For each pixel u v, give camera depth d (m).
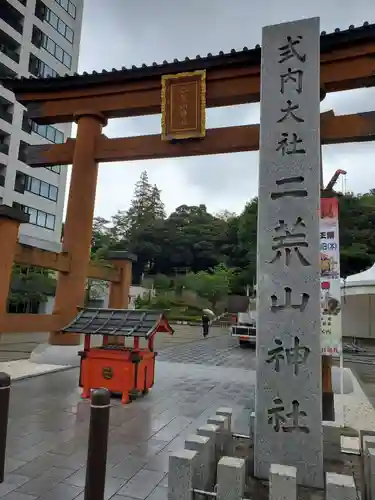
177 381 9.43
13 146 29.12
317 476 3.56
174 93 9.91
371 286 17.61
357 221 36.81
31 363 10.48
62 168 33.38
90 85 10.73
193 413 6.55
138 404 7.02
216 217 58.66
